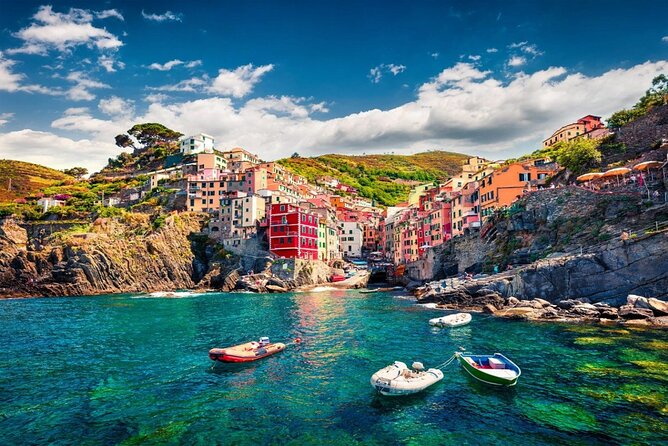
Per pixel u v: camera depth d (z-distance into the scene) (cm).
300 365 3247
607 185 6316
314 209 13288
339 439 2019
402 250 12519
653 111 7138
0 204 14788
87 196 15275
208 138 18300
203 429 2144
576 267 5075
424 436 2031
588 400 2355
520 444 1919
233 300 7856
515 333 4088
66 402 2528
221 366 3247
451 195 9956
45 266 10519
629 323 4238
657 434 1952
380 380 2592
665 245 4519
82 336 4428
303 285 10425
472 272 7738
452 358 3291
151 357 3534
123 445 1988
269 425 2184
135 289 10650
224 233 11888
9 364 3347
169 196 13762
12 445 1998
